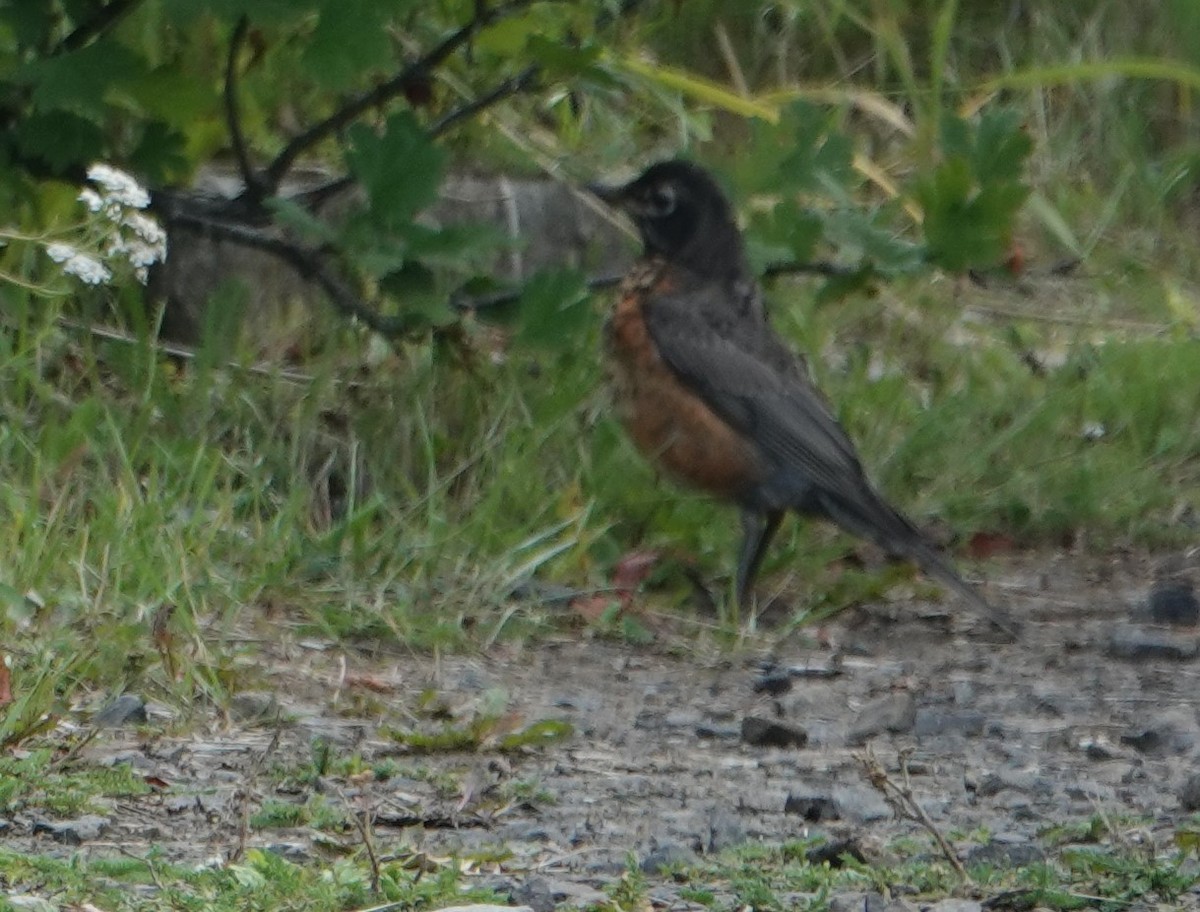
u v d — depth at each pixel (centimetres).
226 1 1095
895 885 698
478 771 841
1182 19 1931
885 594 1219
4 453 1097
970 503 1340
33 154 1155
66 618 953
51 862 675
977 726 948
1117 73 1720
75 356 1221
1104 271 1775
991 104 1858
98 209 1055
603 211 1512
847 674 1057
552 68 1203
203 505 1089
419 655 1028
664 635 1110
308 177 1396
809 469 1191
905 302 1583
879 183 1622
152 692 907
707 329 1212
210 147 1351
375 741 878
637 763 870
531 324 1195
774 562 1216
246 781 774
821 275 1338
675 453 1218
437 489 1156
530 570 1109
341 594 1060
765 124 1296
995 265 1286
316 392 1212
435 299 1174
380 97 1226
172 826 741
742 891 679
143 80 1138
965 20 1914
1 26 1159
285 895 654
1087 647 1125
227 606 1012
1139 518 1369
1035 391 1496
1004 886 699
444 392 1248
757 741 911
